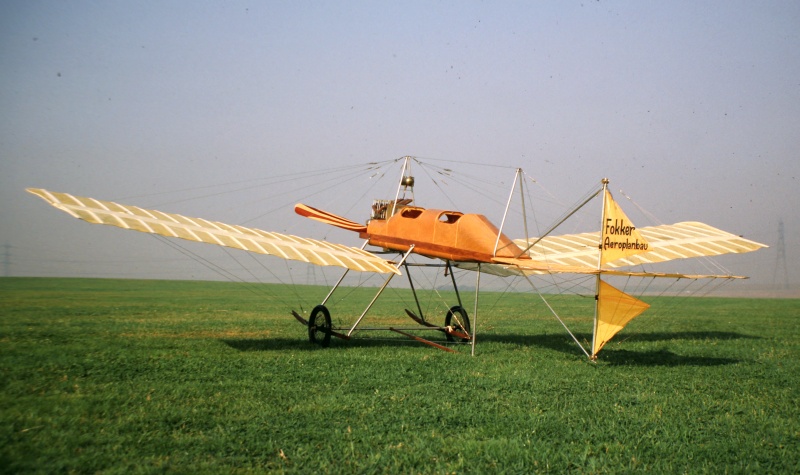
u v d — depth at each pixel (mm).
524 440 6141
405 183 15258
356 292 47812
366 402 7516
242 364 10148
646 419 7035
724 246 13695
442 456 5578
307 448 5668
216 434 6008
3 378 8461
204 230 12023
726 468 5414
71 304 24141
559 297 44781
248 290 45000
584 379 9461
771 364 11523
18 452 5285
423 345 13562
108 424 6246
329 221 16078
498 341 14828
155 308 23234
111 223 10555
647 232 15273
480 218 13047
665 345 14531
